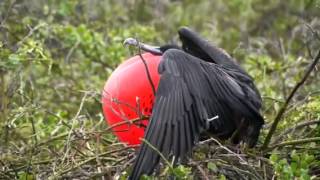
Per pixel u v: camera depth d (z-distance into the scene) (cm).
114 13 2356
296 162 1461
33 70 2036
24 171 1577
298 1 2425
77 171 1518
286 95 1873
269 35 2331
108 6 2345
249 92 1551
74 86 2005
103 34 2192
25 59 1736
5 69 1817
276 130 1650
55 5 2241
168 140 1366
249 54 2123
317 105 1636
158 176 1431
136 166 1338
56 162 1547
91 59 2080
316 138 1548
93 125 1747
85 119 1717
